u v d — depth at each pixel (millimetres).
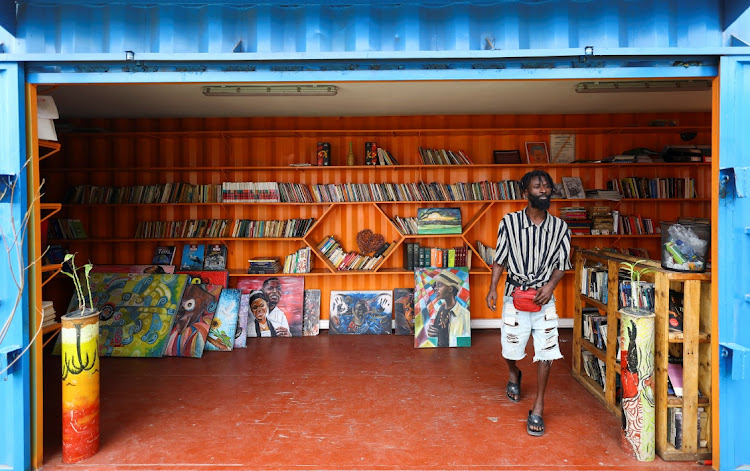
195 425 3129
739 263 2525
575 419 3180
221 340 4973
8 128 2512
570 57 2584
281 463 2635
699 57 2562
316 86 4402
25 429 2525
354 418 3230
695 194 5547
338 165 5676
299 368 4340
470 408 3389
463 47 2658
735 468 2529
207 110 5355
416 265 5531
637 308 2771
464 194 5570
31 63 2576
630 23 2604
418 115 5711
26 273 2564
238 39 2674
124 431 3041
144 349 4746
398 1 2654
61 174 5730
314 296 5695
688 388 2613
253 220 5746
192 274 5453
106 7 2641
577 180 5641
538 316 3070
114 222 5785
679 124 5688
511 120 5727
